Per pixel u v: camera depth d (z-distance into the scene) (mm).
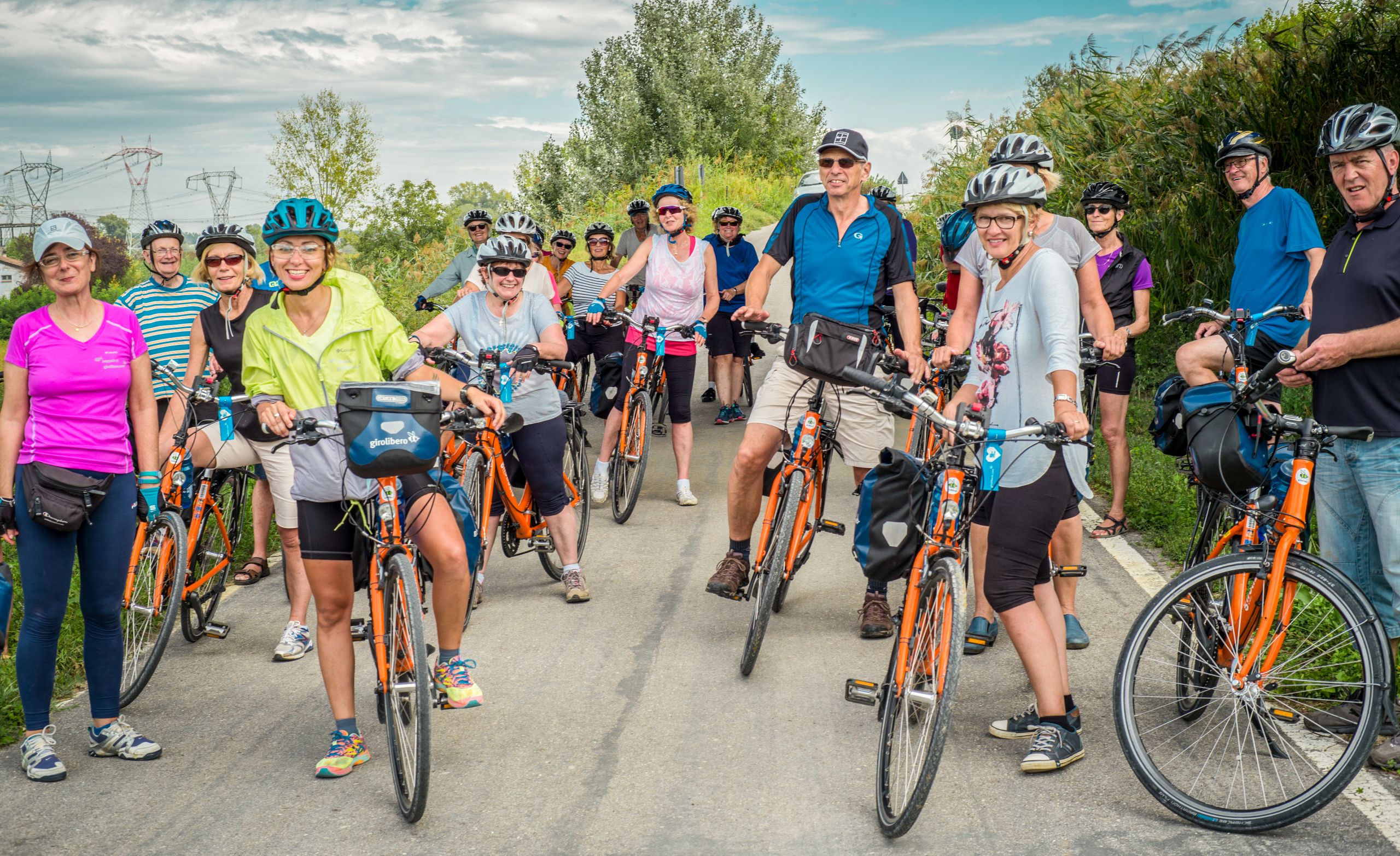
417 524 4059
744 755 4102
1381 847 3271
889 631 5305
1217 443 3750
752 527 5566
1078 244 5207
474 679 4902
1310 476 3576
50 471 3979
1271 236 5285
